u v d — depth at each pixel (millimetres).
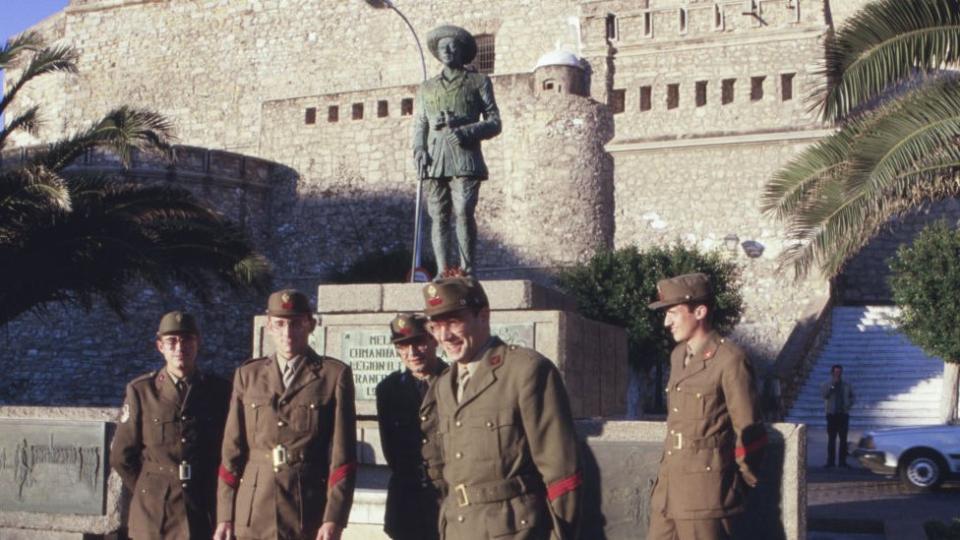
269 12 43906
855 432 23719
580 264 28094
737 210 31000
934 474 16266
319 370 6914
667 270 26062
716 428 6500
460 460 5852
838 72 10938
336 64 42688
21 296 18312
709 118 31734
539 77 33156
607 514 7422
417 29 41656
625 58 32969
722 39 31812
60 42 47344
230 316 34031
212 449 7625
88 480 8805
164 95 45250
